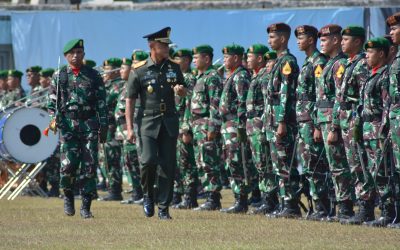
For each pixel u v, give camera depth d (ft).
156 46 81.66
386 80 73.56
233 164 91.81
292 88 83.20
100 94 85.10
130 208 97.60
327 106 78.74
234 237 68.18
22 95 135.54
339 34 79.36
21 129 111.04
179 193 104.47
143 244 64.85
